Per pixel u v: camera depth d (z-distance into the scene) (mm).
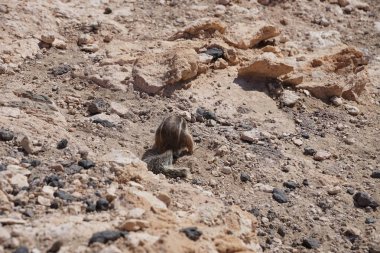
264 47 22156
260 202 15125
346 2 26766
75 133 16641
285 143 17812
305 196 15602
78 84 19188
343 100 20625
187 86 19391
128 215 12414
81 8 23469
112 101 18484
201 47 21172
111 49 21203
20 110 16719
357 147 18219
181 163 16250
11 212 12297
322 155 17359
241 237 12969
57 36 21719
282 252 13703
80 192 13367
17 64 19812
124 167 14445
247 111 18922
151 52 20812
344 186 16250
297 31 24156
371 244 14211
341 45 23484
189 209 13398
